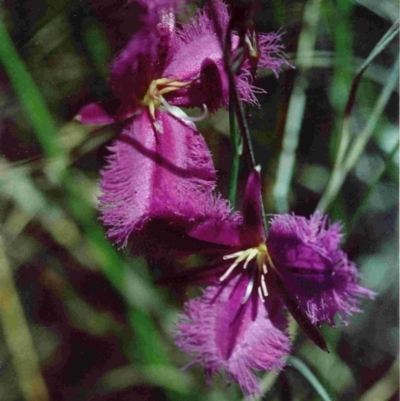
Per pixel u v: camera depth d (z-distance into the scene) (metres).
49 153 0.20
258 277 0.14
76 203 0.20
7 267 0.21
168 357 0.20
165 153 0.14
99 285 0.22
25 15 0.21
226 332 0.14
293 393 0.20
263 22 0.20
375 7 0.21
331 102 0.21
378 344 0.21
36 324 0.22
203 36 0.14
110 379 0.21
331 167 0.20
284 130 0.20
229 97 0.14
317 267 0.14
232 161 0.15
